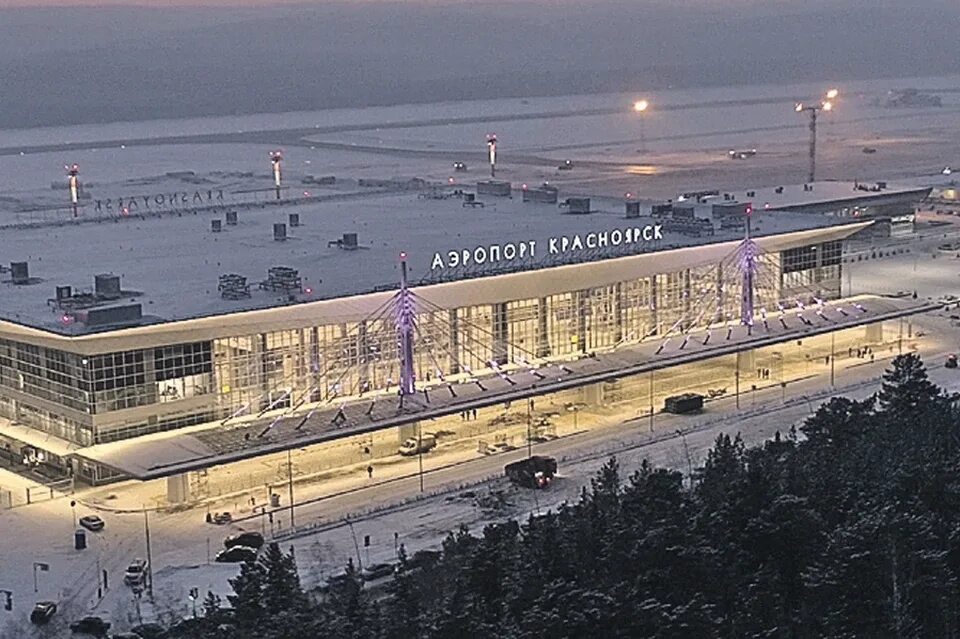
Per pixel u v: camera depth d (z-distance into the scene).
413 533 152.12
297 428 174.12
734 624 110.00
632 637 106.44
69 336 163.62
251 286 192.12
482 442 188.50
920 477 134.50
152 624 122.50
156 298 185.00
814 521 121.94
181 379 174.75
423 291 190.62
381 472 176.12
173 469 160.12
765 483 126.44
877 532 118.25
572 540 120.94
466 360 199.12
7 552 149.25
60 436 175.75
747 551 121.94
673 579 114.69
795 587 119.38
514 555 118.69
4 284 199.00
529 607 109.31
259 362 180.75
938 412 158.88
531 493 165.50
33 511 162.88
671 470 160.75
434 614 106.94
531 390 191.88
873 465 140.50
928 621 115.50
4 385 184.88
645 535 117.94
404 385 189.00
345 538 151.25
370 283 192.38
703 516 122.00
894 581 113.38
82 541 150.12
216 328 174.75
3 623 130.62
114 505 164.88
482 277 195.62
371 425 176.75
